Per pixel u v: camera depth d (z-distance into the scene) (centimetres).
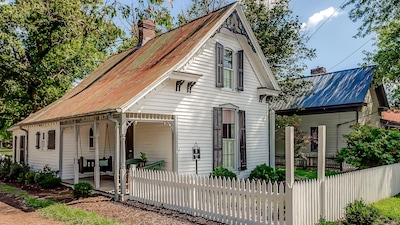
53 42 2309
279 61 2070
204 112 1255
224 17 1298
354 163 1255
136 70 1348
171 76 1112
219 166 1269
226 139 1357
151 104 1074
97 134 1150
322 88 2228
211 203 773
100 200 1003
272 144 1547
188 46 1230
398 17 1745
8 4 1997
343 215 786
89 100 1263
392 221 746
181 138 1170
